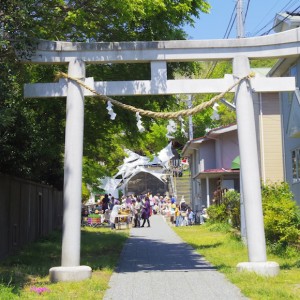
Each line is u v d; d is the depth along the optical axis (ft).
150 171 174.60
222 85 38.88
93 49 38.65
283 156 74.74
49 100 53.11
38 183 67.15
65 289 31.96
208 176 110.22
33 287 31.94
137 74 51.06
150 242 70.18
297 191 67.92
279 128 85.10
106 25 47.57
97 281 34.81
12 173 53.06
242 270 36.78
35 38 37.45
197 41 38.83
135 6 41.55
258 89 38.86
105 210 112.68
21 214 56.90
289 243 49.78
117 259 49.60
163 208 141.90
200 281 35.50
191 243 66.18
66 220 36.83
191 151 135.33
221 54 38.91
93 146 61.93
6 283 33.47
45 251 55.16
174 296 30.32
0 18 34.09
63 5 41.93
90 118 54.24
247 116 38.32
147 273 39.93
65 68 51.65
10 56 36.29
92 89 38.40
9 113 35.40
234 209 76.23
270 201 51.88
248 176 37.83
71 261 36.47
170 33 49.83
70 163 37.37
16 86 40.86
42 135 53.26
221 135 109.40
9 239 50.88
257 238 37.37
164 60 38.91
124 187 170.09
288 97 71.87
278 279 34.73
